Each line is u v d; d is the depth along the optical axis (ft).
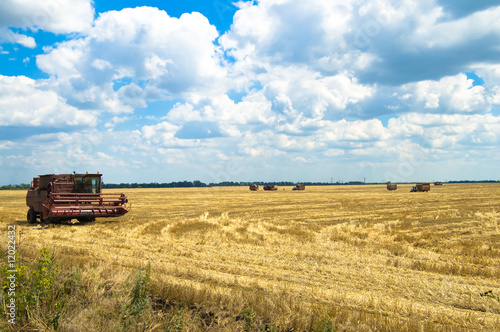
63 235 59.47
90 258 39.29
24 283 23.11
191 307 23.62
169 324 19.76
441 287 31.40
